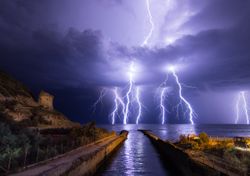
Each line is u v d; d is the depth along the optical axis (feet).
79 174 64.75
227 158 75.31
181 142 136.26
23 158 63.21
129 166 97.96
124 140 238.48
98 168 92.22
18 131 95.40
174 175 80.53
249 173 57.57
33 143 86.99
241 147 100.73
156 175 80.59
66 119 203.21
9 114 140.97
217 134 348.59
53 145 95.20
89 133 158.30
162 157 124.98
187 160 69.82
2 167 51.06
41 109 188.96
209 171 53.36
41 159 66.28
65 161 67.41
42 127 147.74
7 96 168.76
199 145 121.80
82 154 83.71
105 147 111.75
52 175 49.29
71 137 127.65
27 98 197.06
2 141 71.10
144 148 169.27
